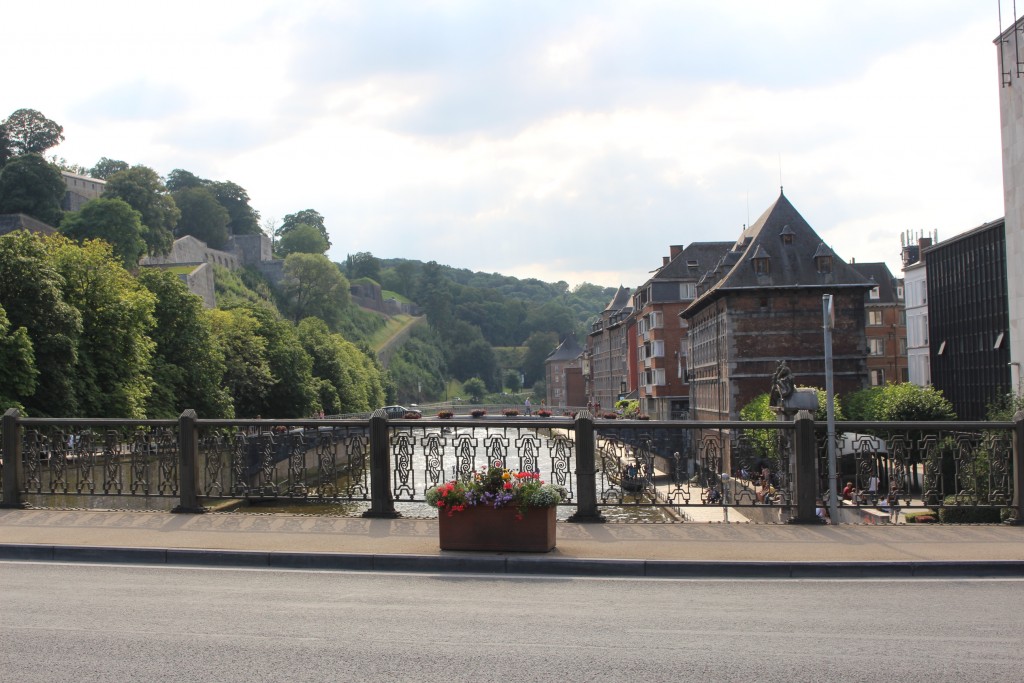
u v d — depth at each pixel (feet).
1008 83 132.87
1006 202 135.13
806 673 22.63
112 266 166.91
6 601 30.81
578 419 48.98
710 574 36.55
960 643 25.62
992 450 50.26
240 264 564.71
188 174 632.79
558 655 24.22
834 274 182.09
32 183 383.86
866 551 39.52
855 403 168.86
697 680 22.07
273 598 31.63
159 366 185.06
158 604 30.45
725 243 291.38
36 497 81.87
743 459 51.49
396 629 27.09
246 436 54.54
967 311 199.52
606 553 38.93
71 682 21.61
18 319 134.72
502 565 37.40
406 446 50.85
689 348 250.16
